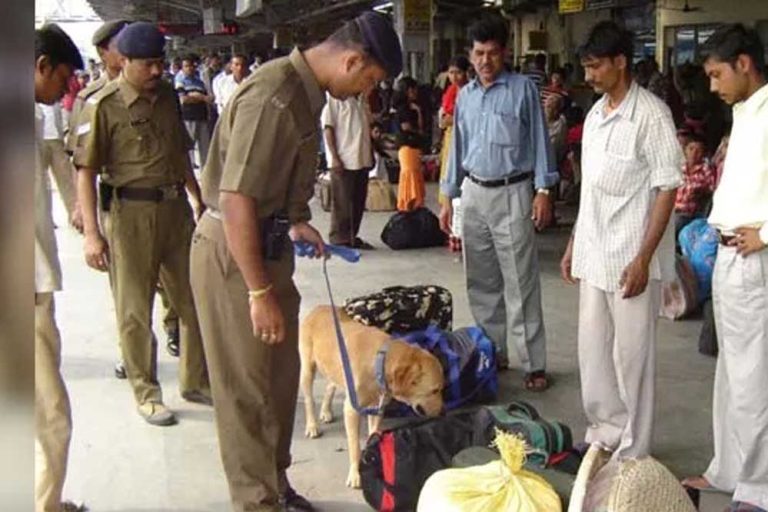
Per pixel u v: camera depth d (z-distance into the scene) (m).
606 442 3.87
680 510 2.73
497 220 4.83
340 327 3.95
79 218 4.39
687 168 6.90
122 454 4.20
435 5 20.00
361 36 3.00
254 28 36.38
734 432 3.38
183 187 4.48
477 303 5.12
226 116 3.10
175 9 44.97
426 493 2.94
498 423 3.63
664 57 16.75
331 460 4.11
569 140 10.84
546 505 2.83
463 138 4.99
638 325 3.64
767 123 3.08
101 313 6.56
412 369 3.78
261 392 3.25
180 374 4.80
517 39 23.92
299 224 3.33
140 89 4.23
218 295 3.16
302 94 3.02
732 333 3.27
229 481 3.31
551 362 5.42
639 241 3.56
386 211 10.84
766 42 14.25
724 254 3.25
